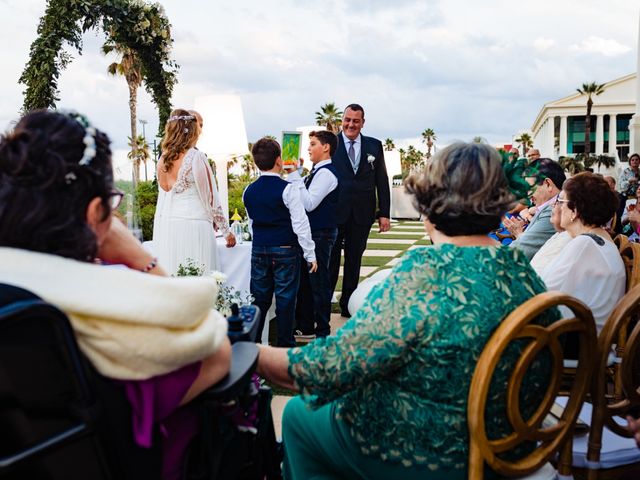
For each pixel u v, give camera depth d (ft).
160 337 3.58
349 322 4.83
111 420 3.48
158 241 13.65
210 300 3.87
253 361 4.50
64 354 3.22
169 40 21.43
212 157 18.10
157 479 3.89
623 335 8.24
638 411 7.38
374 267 31.24
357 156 19.49
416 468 4.82
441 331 4.56
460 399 4.66
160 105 22.02
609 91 206.39
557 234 10.11
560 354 4.84
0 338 3.06
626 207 23.41
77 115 3.77
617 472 6.29
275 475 6.62
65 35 18.35
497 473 4.94
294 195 13.99
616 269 8.43
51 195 3.49
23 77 18.42
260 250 14.29
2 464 3.09
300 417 5.76
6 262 3.49
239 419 4.97
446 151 5.01
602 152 212.43
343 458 5.25
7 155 3.48
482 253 4.82
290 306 14.40
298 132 19.97
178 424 4.35
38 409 3.27
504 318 4.64
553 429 5.14
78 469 3.38
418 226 66.64
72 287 3.47
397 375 4.78
